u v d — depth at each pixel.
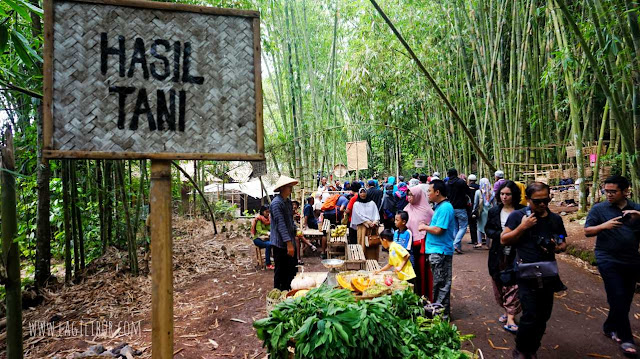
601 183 7.37
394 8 10.34
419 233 4.23
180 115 1.30
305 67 12.18
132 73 1.27
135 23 1.28
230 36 1.36
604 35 4.86
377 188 7.65
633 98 3.96
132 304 4.67
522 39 7.96
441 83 10.59
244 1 7.14
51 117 1.19
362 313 1.96
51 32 1.20
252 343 3.64
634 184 4.43
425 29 9.92
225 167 12.95
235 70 1.36
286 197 4.62
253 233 6.61
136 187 7.32
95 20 1.25
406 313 2.50
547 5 5.95
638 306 4.18
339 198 8.22
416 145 14.70
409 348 2.13
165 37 1.31
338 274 3.42
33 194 6.05
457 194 6.99
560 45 5.96
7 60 3.56
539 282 2.79
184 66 1.32
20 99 4.86
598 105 9.01
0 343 3.71
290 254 4.41
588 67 6.76
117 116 1.25
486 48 8.62
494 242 3.80
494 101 8.95
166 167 1.29
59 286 5.20
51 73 1.19
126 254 6.62
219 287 5.42
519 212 3.04
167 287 1.25
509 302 3.78
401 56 10.55
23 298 4.61
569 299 4.54
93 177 6.56
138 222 6.42
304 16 10.93
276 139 10.95
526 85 8.18
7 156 1.71
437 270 3.86
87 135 1.22
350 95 11.73
